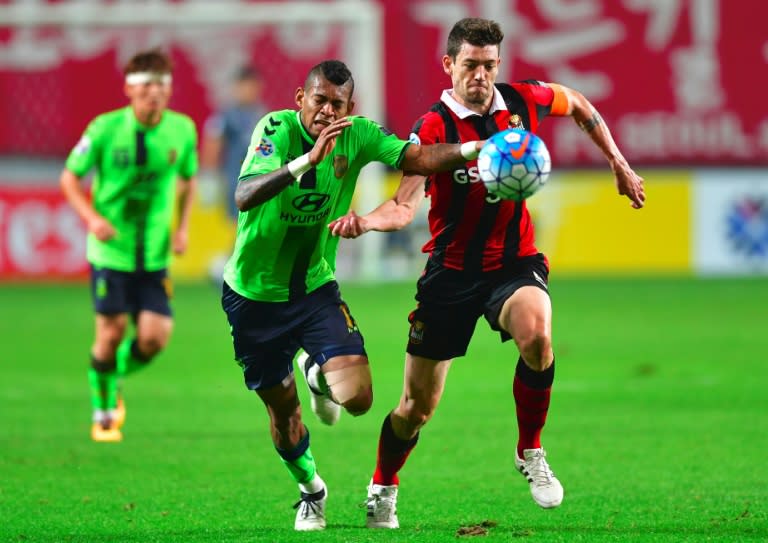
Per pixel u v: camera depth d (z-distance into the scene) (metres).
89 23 73.25
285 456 20.66
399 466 21.17
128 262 31.50
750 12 77.12
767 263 78.00
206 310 61.44
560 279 76.19
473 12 76.12
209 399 37.19
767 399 35.75
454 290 21.16
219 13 73.00
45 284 74.25
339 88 19.56
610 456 27.80
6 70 75.25
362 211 70.69
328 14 73.06
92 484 25.12
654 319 56.78
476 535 19.80
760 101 77.19
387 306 62.38
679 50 77.31
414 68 75.38
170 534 20.38
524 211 21.28
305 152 19.92
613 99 77.50
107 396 31.03
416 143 20.44
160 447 29.47
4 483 25.25
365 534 20.16
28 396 37.59
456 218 20.91
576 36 77.19
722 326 54.06
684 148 77.44
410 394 21.22
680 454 27.88
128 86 31.69
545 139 76.31
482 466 27.03
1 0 73.44
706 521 20.89
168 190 32.28
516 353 48.97
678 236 77.44
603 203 76.88
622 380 39.78
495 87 21.56
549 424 32.12
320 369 20.53
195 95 75.25
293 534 20.19
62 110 75.56
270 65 75.00
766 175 77.69
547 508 20.91
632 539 19.31
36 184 74.50
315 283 20.80
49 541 19.86
